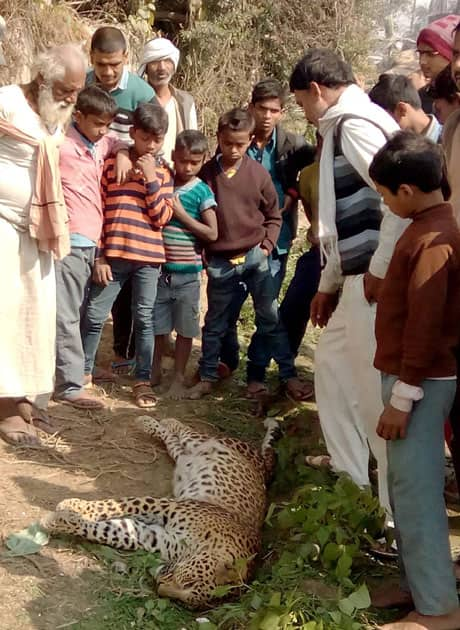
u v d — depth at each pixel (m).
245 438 5.46
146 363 5.70
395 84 4.70
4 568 3.91
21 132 4.52
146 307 5.58
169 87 6.43
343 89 4.23
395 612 3.72
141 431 5.30
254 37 12.02
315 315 4.61
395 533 3.65
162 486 4.79
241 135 5.40
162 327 5.80
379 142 4.02
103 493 4.63
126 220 5.38
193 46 11.34
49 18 8.59
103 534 4.11
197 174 5.64
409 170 3.23
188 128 6.43
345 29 12.73
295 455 5.17
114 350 6.25
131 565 4.03
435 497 3.37
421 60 5.28
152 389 5.95
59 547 4.11
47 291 4.90
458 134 4.21
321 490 4.18
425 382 3.33
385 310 3.39
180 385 5.91
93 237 5.28
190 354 6.54
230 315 5.98
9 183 4.61
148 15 10.71
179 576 3.79
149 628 3.63
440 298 3.18
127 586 3.89
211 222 5.52
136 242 5.39
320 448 5.31
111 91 5.65
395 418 3.32
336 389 4.52
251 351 5.95
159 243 5.51
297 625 3.48
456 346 3.38
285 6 12.21
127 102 5.69
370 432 4.29
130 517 4.24
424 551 3.38
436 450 3.37
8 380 4.81
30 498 4.48
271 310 5.80
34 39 8.30
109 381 5.96
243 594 3.83
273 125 5.80
